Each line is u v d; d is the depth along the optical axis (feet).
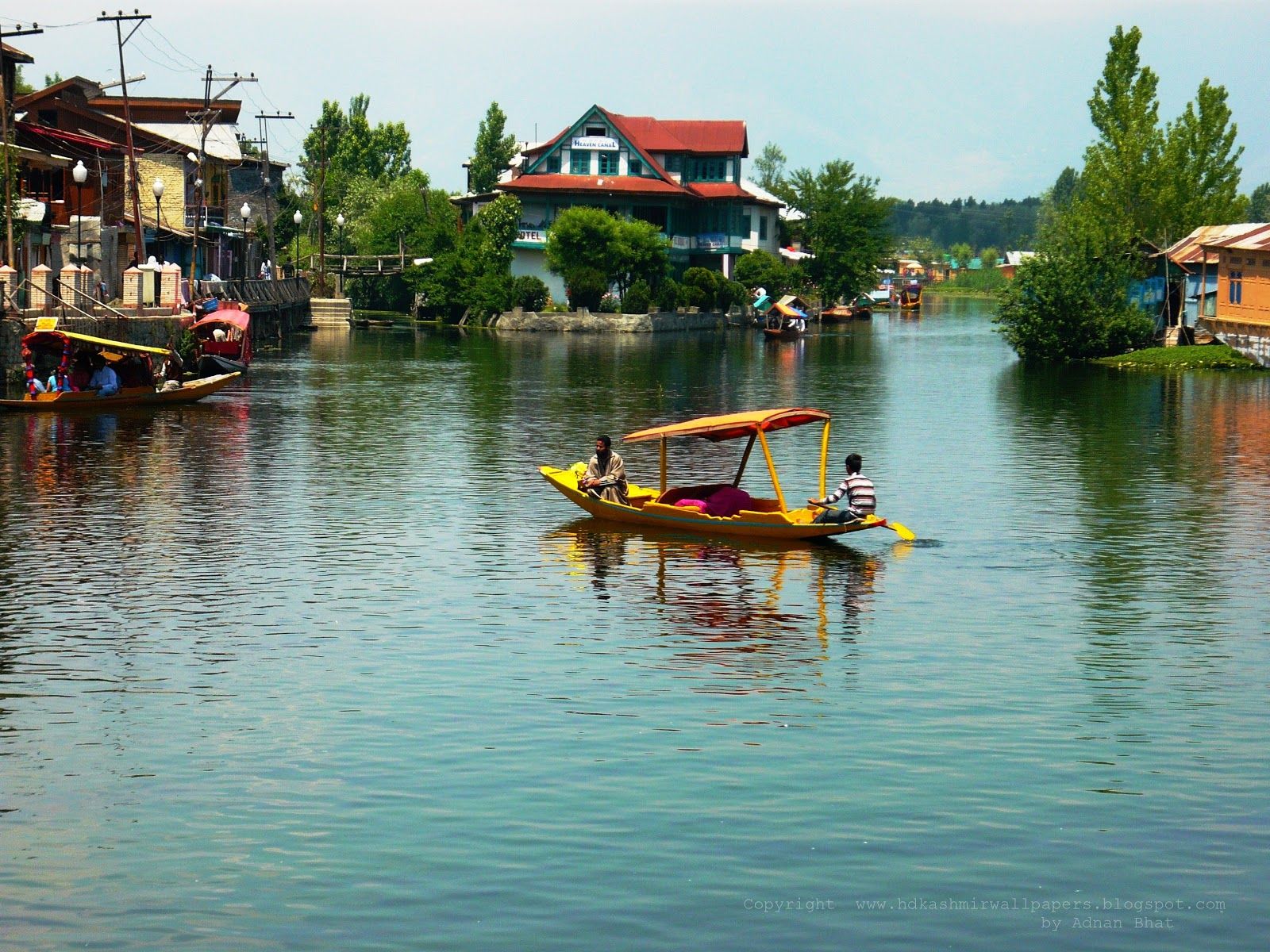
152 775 45.88
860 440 133.18
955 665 59.11
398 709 52.49
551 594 70.69
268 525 87.15
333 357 232.53
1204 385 196.03
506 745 48.70
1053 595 71.56
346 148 491.72
